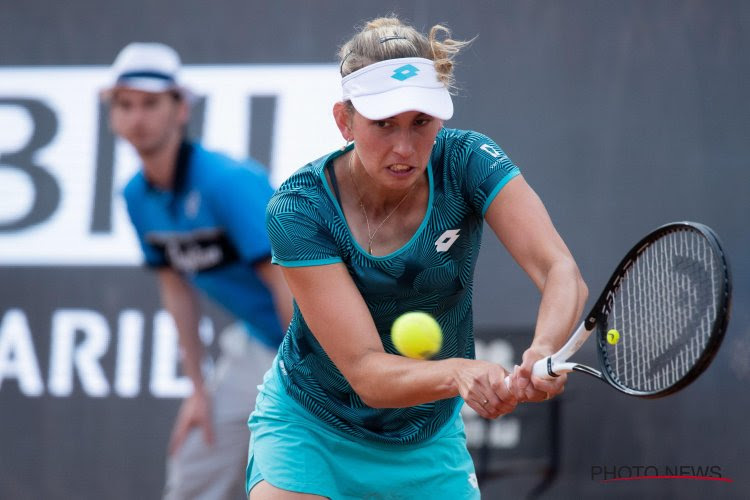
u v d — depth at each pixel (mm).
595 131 19547
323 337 9070
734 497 18609
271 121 20406
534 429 18688
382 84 8656
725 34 19438
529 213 9109
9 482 20000
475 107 19812
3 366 20250
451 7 20047
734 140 19250
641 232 19297
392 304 9617
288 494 10250
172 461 16938
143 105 15469
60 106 20859
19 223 20625
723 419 18750
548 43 19797
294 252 9070
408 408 10180
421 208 9367
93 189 20609
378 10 20344
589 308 19234
